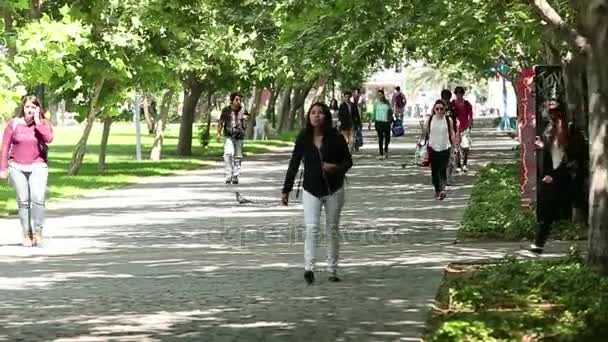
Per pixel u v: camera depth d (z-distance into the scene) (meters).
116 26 51.41
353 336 15.30
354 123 76.88
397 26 35.62
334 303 18.34
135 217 37.34
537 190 24.91
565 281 17.89
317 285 20.62
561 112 24.14
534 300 17.30
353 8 35.47
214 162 71.81
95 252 27.86
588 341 14.38
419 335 15.29
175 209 40.06
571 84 27.95
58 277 22.70
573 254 20.00
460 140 54.19
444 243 27.72
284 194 21.81
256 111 104.06
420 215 35.34
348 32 36.16
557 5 26.88
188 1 31.78
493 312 16.19
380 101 71.00
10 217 38.06
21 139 29.30
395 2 35.72
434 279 20.94
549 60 32.84
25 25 39.91
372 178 52.94
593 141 18.77
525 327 14.95
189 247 28.58
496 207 33.16
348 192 45.00
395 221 33.62
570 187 24.03
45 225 35.09
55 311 18.05
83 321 17.00
